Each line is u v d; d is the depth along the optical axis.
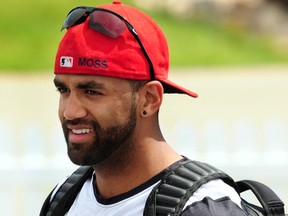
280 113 20.22
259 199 4.41
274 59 30.69
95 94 4.21
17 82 24.47
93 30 4.22
